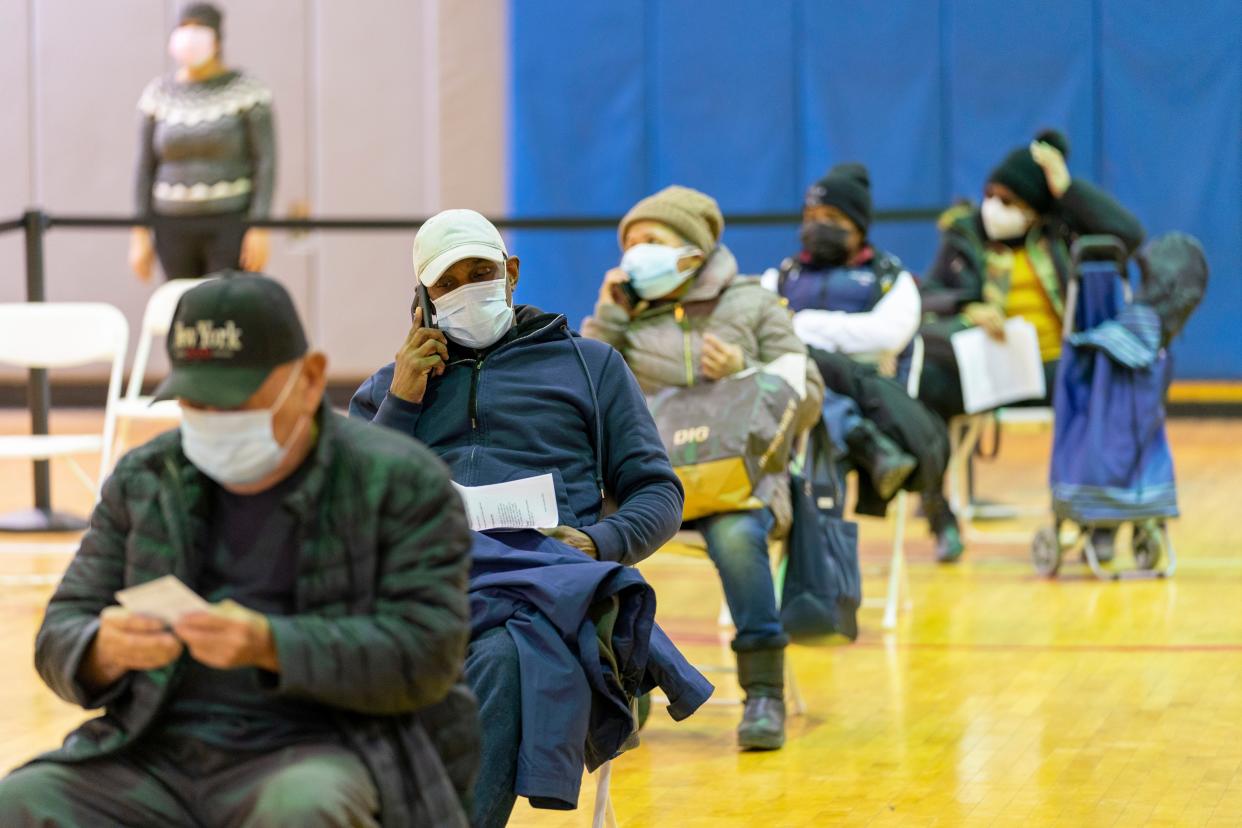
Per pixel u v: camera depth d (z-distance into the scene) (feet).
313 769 20.92
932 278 74.84
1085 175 105.50
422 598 21.47
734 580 41.47
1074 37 104.83
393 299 109.91
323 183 109.70
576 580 28.60
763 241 108.27
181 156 88.74
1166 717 44.01
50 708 45.01
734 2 107.55
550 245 109.50
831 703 46.52
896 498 57.77
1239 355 106.11
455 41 108.68
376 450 21.86
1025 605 60.08
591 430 31.99
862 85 106.93
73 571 22.70
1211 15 103.65
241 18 108.99
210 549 22.21
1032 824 35.19
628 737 29.55
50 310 66.13
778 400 41.81
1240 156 103.96
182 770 22.11
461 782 23.06
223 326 20.89
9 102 111.24
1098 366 64.75
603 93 108.58
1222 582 63.41
